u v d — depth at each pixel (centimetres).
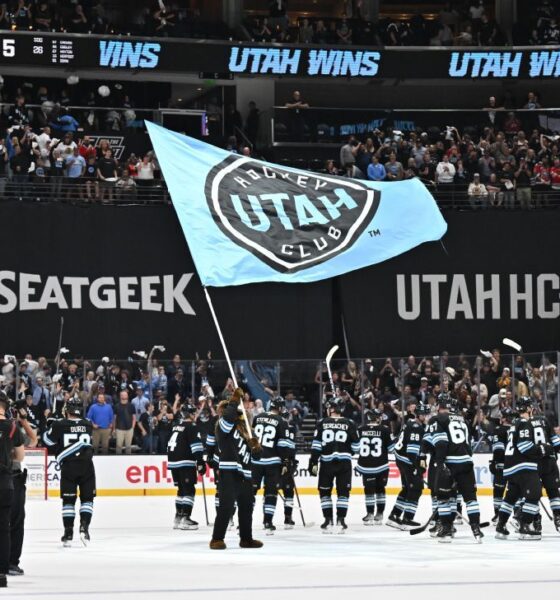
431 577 1025
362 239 2595
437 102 3350
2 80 3008
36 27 2908
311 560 1192
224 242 2534
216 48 2984
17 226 2528
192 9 3259
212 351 2602
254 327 2603
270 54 3009
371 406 2119
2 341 2508
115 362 2136
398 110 3017
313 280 2541
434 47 3083
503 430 1558
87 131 2859
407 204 2642
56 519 1831
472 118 3038
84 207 2567
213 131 3088
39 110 2891
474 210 2691
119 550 1344
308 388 2141
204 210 2550
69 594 905
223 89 3256
